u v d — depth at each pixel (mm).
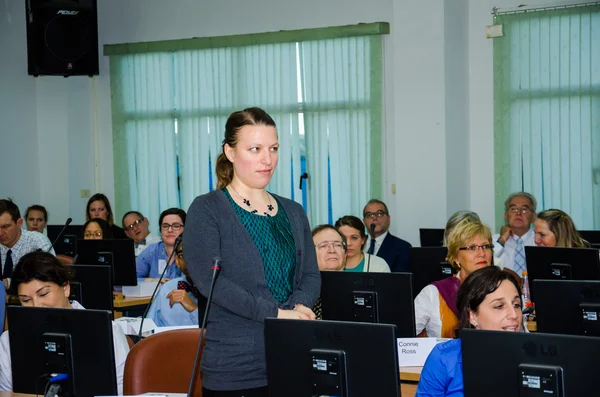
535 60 6879
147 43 8234
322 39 7496
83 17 7641
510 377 1826
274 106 7691
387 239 6215
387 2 7305
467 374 1888
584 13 6691
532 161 6918
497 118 7051
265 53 7734
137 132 8367
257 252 2150
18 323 2305
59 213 8773
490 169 7168
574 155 6750
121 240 5422
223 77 7926
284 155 7641
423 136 6715
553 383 1759
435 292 3543
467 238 3518
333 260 3809
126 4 8391
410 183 6781
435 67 6652
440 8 6617
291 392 2012
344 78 7430
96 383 2225
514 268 5711
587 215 6715
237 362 2123
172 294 4363
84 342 2229
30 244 5844
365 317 3053
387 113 7336
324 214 7512
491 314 2346
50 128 8789
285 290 2188
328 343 1961
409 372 2949
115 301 5188
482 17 7129
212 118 7992
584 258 3922
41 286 2711
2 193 8570
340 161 7465
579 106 6723
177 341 2746
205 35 8070
